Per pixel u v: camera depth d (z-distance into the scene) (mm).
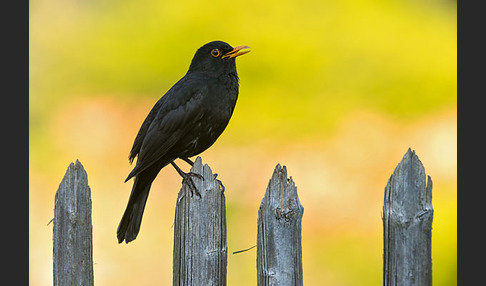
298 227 7074
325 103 13891
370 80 14031
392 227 7012
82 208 7207
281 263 7047
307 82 14023
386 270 7059
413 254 7000
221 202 7289
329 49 14148
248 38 14148
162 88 14117
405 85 14023
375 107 13914
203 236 7262
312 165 13359
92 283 7273
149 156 8719
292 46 14094
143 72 14219
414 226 6980
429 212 6977
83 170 7207
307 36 14188
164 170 12969
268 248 7051
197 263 7262
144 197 8773
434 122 13789
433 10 14695
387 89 14000
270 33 14164
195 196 7250
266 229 7059
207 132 9156
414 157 6988
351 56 14164
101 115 13844
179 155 9234
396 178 7012
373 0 14602
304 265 12508
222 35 14227
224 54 9297
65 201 7207
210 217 7266
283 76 14031
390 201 7027
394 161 13367
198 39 14227
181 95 8898
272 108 13812
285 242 7047
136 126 13789
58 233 7227
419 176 6977
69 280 7227
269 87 13977
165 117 8820
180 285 7289
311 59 14070
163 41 14266
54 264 7250
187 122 8867
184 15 14367
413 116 13906
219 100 9094
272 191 7070
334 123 13766
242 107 13812
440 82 14023
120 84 14242
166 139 8797
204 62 9289
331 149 13531
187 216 7262
